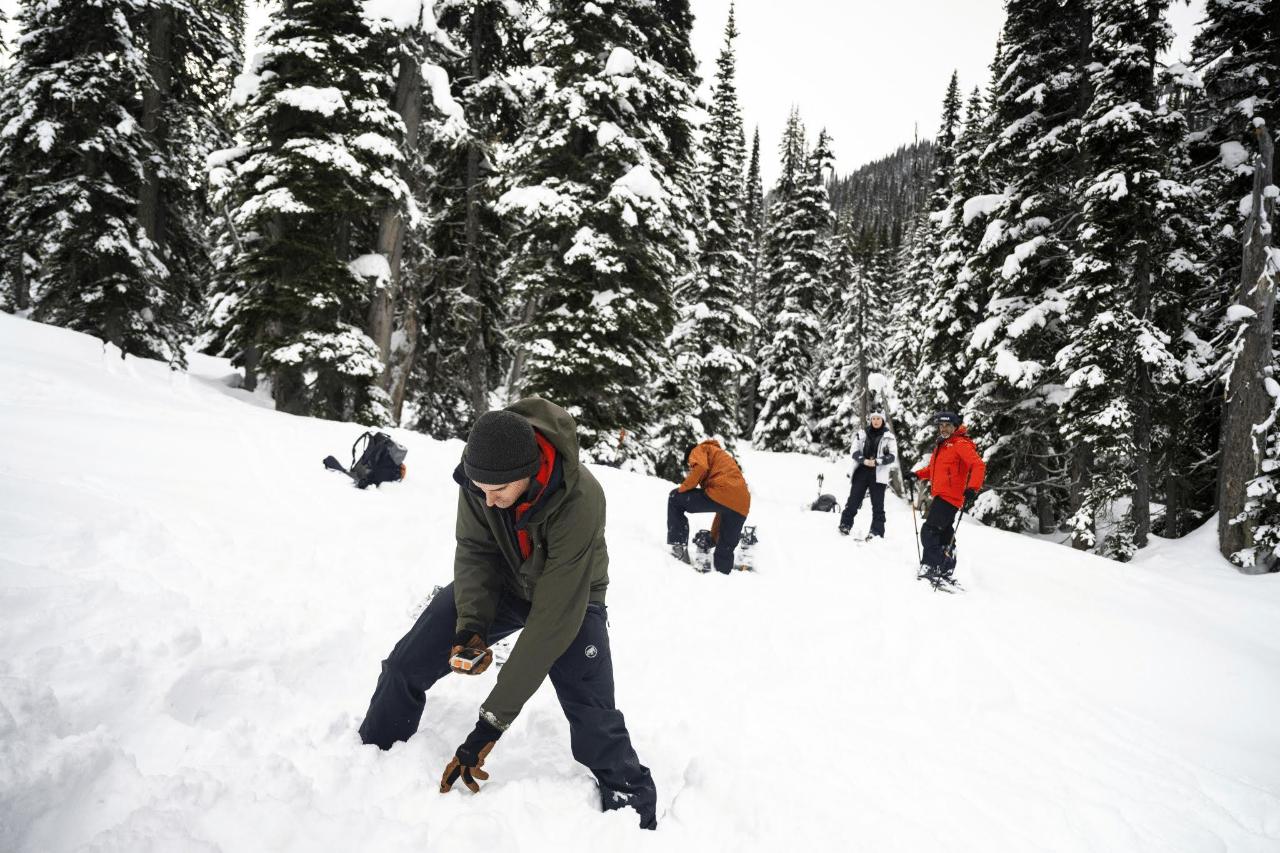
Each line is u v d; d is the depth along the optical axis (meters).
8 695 1.78
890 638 4.69
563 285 13.54
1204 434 12.45
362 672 2.88
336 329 12.22
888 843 2.38
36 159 13.41
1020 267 13.32
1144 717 3.96
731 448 20.77
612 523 6.88
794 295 28.48
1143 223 11.30
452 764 2.15
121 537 3.23
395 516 5.12
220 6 15.61
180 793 1.78
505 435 1.78
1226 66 11.85
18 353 8.80
